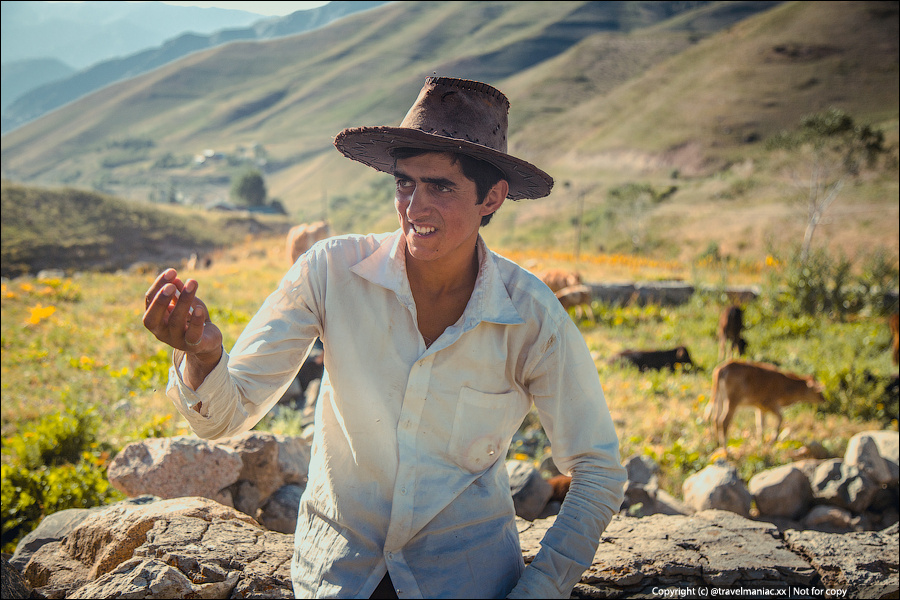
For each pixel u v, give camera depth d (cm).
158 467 371
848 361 1082
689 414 798
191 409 127
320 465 149
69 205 5284
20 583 205
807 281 1519
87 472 518
